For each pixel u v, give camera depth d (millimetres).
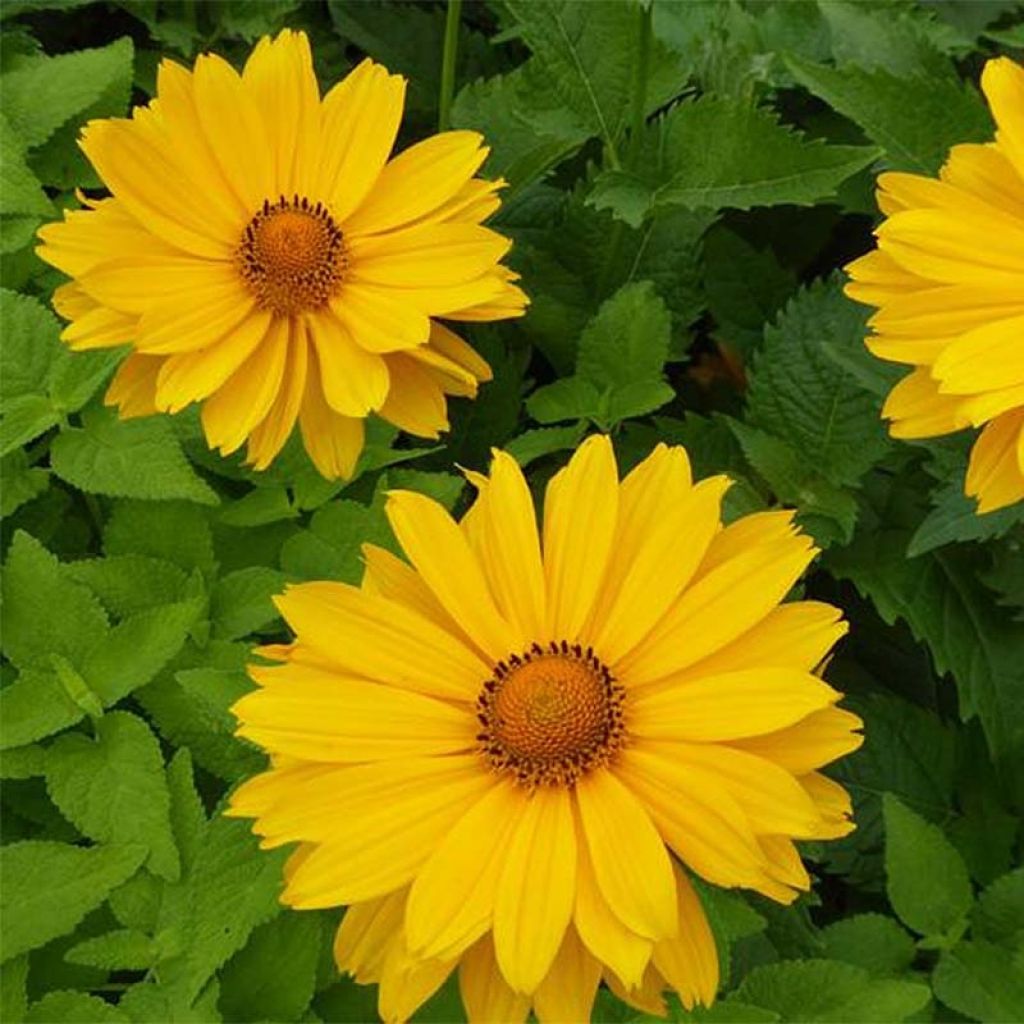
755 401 489
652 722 397
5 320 465
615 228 506
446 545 405
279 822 386
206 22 549
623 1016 425
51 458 455
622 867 383
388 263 454
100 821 428
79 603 443
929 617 482
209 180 458
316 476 467
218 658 445
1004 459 419
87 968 429
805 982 429
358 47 574
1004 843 471
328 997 432
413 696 398
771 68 521
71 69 502
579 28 496
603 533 406
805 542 398
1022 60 561
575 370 508
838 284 491
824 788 396
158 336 438
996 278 419
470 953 393
